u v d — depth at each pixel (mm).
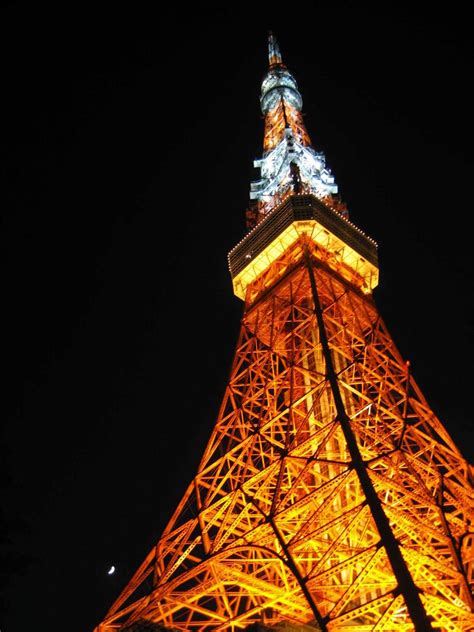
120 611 46938
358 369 64562
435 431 56938
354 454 45219
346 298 68000
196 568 45938
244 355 65688
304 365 67438
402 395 58594
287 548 42219
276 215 72500
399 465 51938
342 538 41938
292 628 42875
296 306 64688
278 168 85000
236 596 46094
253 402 61500
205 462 57156
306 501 45031
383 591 48688
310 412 52344
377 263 74188
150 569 50125
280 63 103312
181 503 54375
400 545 40531
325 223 70812
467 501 50875
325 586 43062
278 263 71875
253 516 50344
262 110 99750
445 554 47500
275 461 50250
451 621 39438
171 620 45219
